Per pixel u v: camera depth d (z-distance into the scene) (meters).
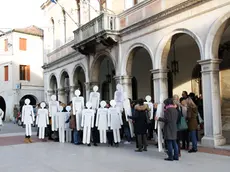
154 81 12.55
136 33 13.76
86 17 19.61
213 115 9.91
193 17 10.66
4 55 33.25
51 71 24.78
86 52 17.91
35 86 34.00
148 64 19.59
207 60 10.02
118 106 12.16
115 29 14.98
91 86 17.86
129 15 14.36
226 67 14.30
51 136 14.45
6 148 11.73
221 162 7.84
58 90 23.19
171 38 11.89
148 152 9.70
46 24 25.75
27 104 13.70
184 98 10.30
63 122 13.27
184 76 16.81
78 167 7.83
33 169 7.80
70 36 22.17
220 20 9.67
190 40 14.70
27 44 33.78
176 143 8.27
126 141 12.34
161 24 12.19
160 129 9.40
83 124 11.80
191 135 9.31
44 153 10.27
